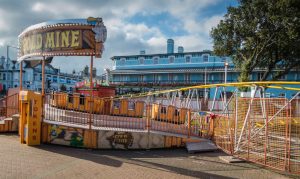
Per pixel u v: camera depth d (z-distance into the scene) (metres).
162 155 10.79
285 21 25.70
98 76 57.03
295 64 30.83
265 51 29.38
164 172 8.32
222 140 12.05
